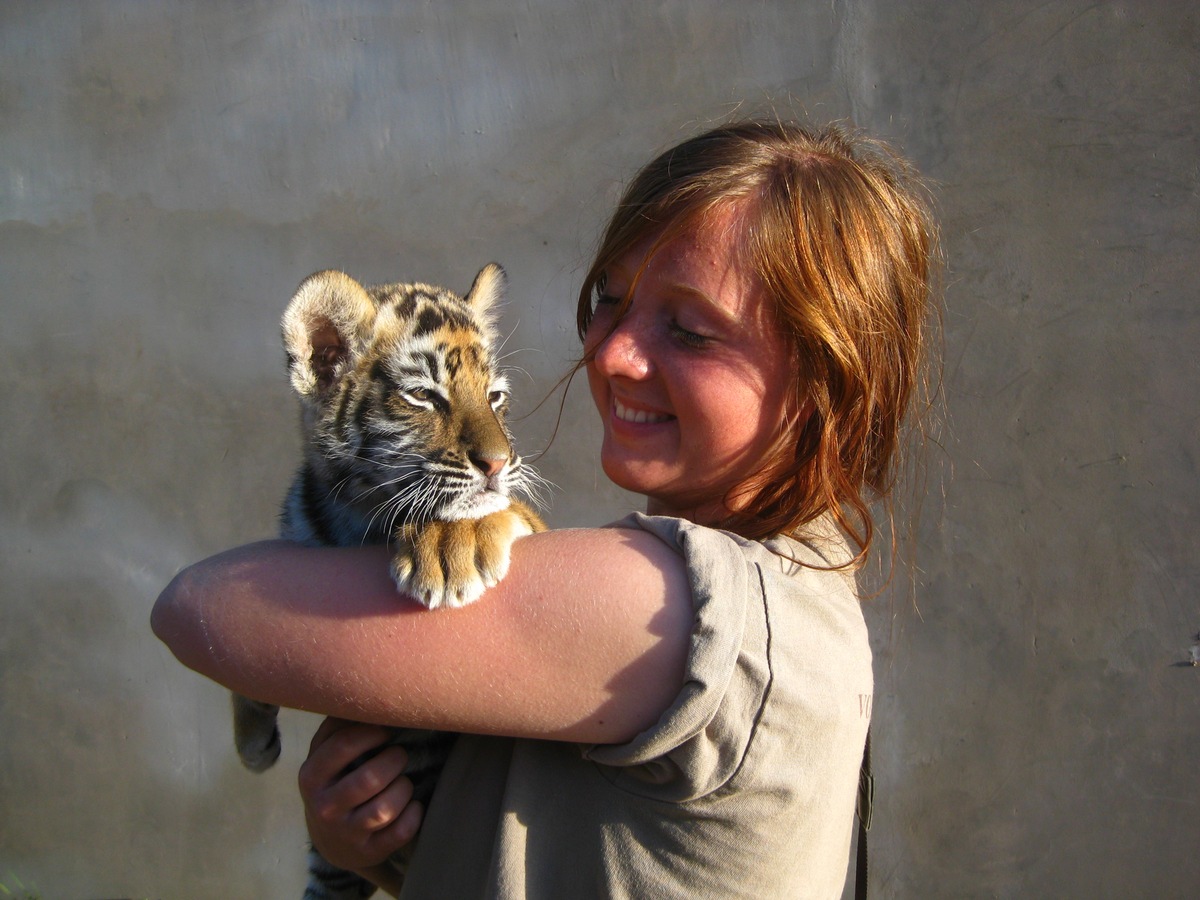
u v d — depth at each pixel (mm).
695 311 1957
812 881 1684
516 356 5551
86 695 6188
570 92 5438
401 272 5676
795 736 1578
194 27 5852
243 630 1786
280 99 5785
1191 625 4762
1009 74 4906
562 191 5445
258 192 5836
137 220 5980
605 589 1638
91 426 6109
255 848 6023
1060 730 4957
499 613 1671
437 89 5609
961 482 5039
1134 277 4789
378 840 1963
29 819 6266
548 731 1630
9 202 6086
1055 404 4922
